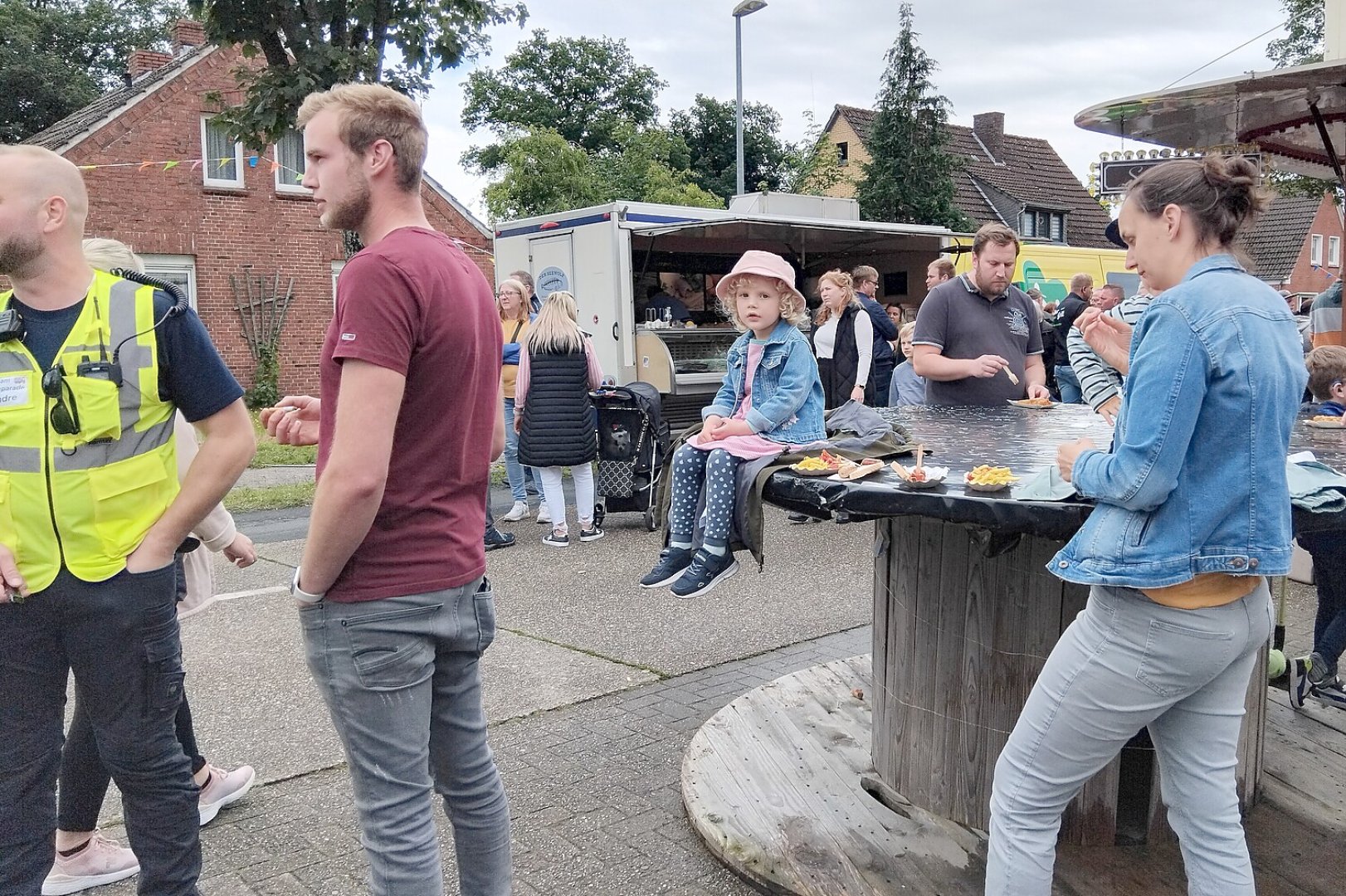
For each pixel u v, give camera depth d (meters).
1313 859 2.76
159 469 2.25
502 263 11.98
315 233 19.56
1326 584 3.82
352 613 1.94
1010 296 4.51
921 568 2.86
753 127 46.44
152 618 2.23
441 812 3.16
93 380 2.14
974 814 2.84
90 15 34.62
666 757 3.54
